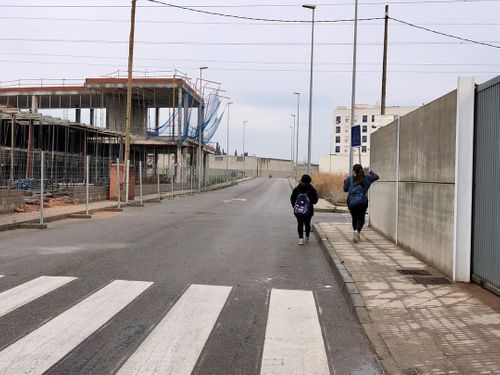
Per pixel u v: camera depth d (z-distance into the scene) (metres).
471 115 7.64
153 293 7.45
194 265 9.70
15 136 31.84
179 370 4.63
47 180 23.86
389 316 6.15
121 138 39.38
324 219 20.27
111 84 45.50
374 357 5.03
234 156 113.50
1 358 4.84
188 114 45.09
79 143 39.94
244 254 11.14
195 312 6.50
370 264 9.20
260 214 22.14
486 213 7.25
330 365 4.82
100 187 28.19
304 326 6.02
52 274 8.65
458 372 4.50
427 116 9.31
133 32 27.00
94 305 6.73
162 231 15.32
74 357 4.90
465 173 7.71
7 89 48.44
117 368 4.65
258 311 6.63
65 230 15.38
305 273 9.19
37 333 5.57
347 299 7.19
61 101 51.69
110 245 12.20
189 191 42.94
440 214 8.52
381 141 13.77
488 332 5.54
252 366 4.77
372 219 15.08
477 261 7.61
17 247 11.75
